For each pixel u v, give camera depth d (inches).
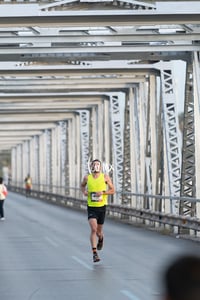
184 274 234.8
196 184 2161.7
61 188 5211.6
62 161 5487.2
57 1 1788.9
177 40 2107.5
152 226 2496.3
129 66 2632.9
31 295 1005.2
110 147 3708.2
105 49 2215.8
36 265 1382.9
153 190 2723.9
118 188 3494.1
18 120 4987.7
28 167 7780.5
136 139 3125.0
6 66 2605.8
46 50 2185.0
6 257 1533.0
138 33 2090.3
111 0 1782.7
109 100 3659.0
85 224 2694.4
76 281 1153.4
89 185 1421.0
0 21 1859.0
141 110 3029.0
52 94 3548.2
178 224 2082.9
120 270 1288.1
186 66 2356.1
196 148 2169.0
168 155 2511.1
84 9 1822.1
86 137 4554.6
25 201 5378.9
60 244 1843.0
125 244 1813.5
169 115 2556.6
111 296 989.8
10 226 2588.6
